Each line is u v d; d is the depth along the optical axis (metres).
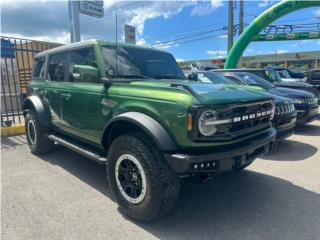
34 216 3.23
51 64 5.05
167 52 4.73
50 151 5.62
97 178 4.38
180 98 2.74
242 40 17.44
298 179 4.35
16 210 3.37
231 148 2.89
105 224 3.08
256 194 3.81
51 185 4.10
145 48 4.36
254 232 2.93
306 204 3.53
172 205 2.92
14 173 4.57
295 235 2.87
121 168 3.22
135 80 3.58
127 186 3.18
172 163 2.73
